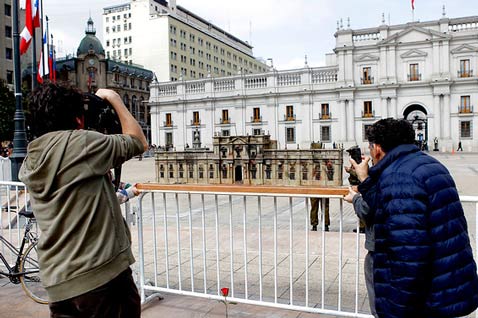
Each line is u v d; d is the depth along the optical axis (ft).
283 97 163.53
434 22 148.56
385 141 7.73
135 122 7.27
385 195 7.06
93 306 6.21
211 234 23.84
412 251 6.55
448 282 6.62
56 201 6.23
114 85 232.53
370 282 9.00
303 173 57.52
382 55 152.66
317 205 27.35
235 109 169.89
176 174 64.54
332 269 16.60
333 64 190.29
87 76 226.58
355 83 156.56
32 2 45.29
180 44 285.02
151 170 95.61
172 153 64.64
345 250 19.40
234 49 353.31
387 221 6.95
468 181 57.00
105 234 6.45
